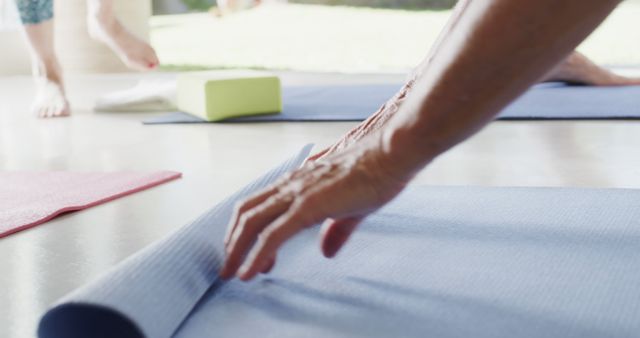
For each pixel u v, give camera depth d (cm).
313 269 94
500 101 62
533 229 109
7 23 364
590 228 109
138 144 226
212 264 87
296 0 971
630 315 76
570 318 76
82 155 211
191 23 923
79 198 150
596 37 643
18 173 183
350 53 662
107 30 313
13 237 126
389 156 66
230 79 270
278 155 197
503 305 80
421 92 64
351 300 83
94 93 403
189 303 79
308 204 70
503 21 57
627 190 133
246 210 75
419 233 108
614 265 92
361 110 271
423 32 751
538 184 152
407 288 86
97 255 115
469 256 97
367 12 898
